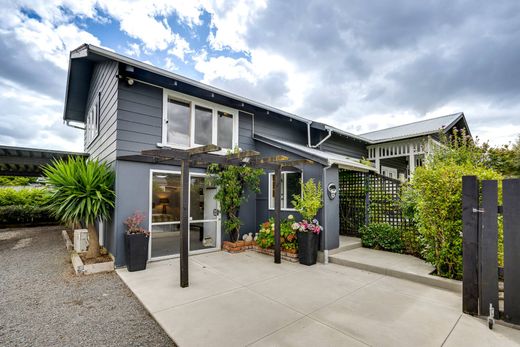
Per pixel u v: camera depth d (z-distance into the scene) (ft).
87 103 34.30
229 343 9.43
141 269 18.34
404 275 16.74
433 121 44.83
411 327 10.58
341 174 28.68
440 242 15.62
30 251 24.98
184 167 15.76
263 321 11.05
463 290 11.86
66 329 10.66
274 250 20.97
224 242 24.90
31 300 13.52
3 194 43.16
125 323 11.16
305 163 21.49
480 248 11.35
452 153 23.07
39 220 44.47
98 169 19.38
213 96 23.89
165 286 15.19
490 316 10.57
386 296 13.87
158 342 9.74
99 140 25.14
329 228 21.68
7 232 37.19
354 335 9.98
